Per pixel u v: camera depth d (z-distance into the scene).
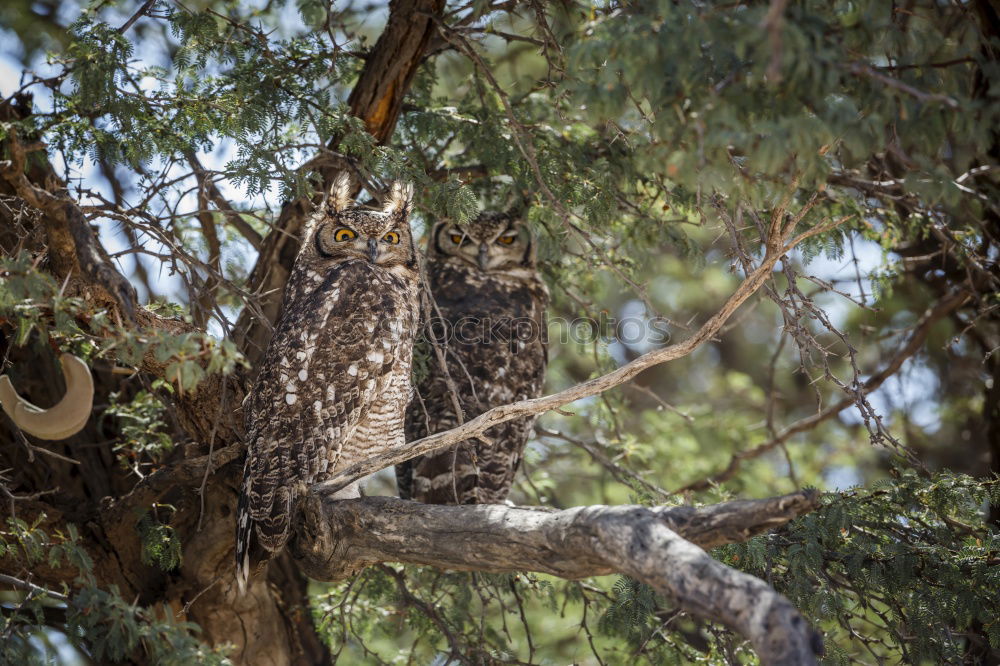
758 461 17.42
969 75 7.38
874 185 12.30
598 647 14.16
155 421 11.51
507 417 8.09
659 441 17.22
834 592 9.63
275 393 9.77
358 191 12.20
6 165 8.25
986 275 12.46
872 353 19.20
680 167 6.59
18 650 8.07
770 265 7.30
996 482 9.62
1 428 11.50
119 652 8.05
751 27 6.01
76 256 7.96
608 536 6.79
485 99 12.16
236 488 10.49
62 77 9.87
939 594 9.41
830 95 6.48
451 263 13.91
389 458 8.73
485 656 12.04
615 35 6.57
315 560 9.07
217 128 9.55
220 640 11.51
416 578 12.86
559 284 14.30
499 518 7.87
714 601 5.99
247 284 11.70
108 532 10.62
